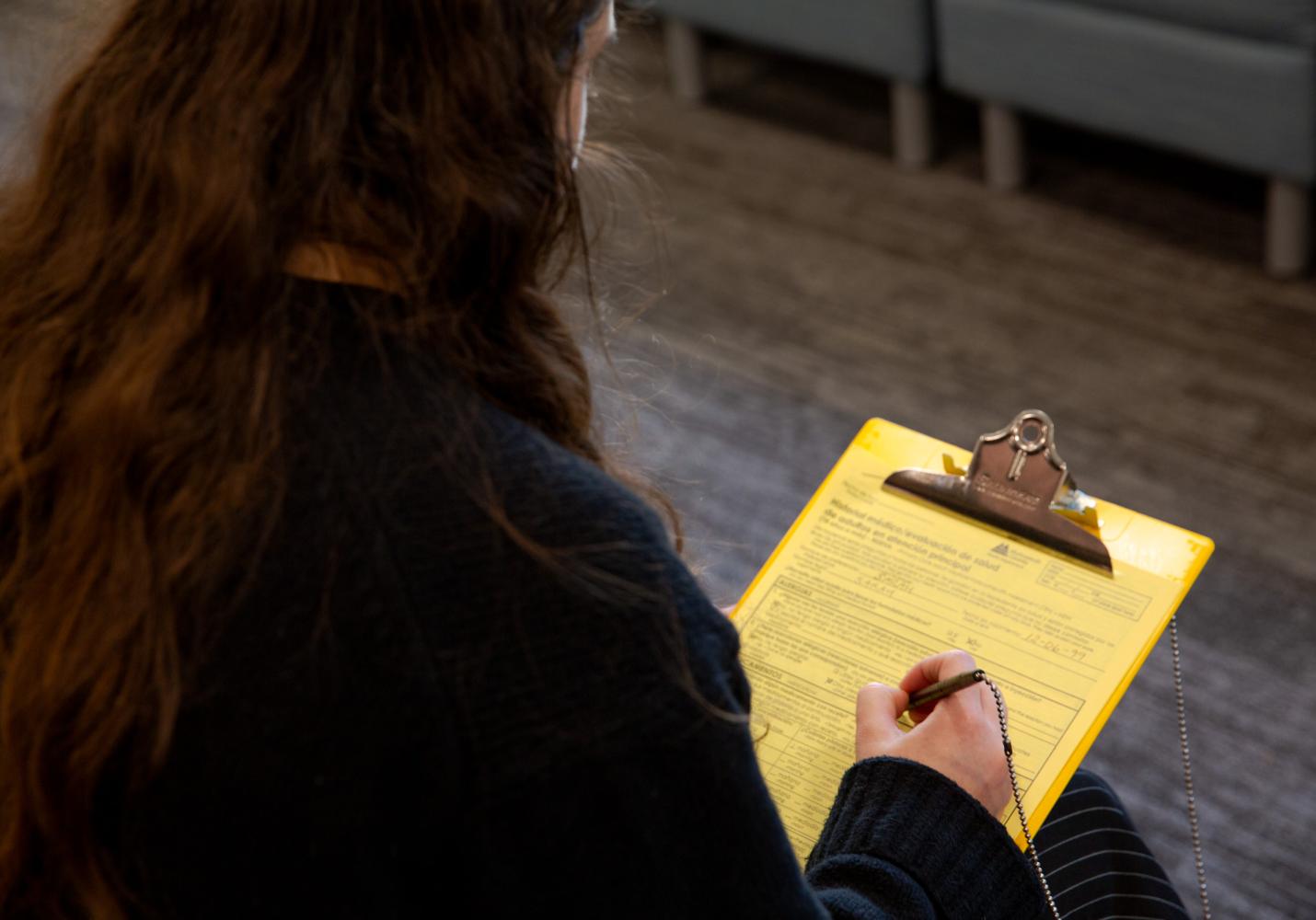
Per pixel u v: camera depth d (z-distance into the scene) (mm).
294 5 532
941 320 2199
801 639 837
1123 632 793
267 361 522
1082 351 2096
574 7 568
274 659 508
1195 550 808
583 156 704
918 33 2385
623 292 2271
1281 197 2104
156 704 516
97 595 521
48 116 607
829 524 867
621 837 519
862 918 650
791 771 800
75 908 567
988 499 840
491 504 518
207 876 530
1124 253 2277
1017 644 802
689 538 1854
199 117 537
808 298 2283
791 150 2654
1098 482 1875
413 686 502
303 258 545
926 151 2543
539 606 512
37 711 529
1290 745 1544
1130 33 2104
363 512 513
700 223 2482
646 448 2016
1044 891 740
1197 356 2053
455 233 544
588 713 510
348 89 535
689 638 531
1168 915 939
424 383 538
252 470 513
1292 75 1954
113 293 545
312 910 524
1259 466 1866
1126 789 1528
